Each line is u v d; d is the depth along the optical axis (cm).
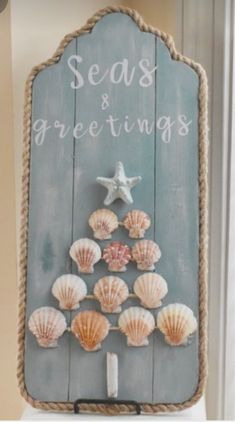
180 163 100
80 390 100
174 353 99
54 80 100
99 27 99
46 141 100
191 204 100
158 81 99
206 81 99
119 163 99
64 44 100
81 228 100
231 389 114
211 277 112
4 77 110
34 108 100
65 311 100
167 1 114
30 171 100
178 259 100
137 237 99
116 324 99
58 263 100
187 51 111
